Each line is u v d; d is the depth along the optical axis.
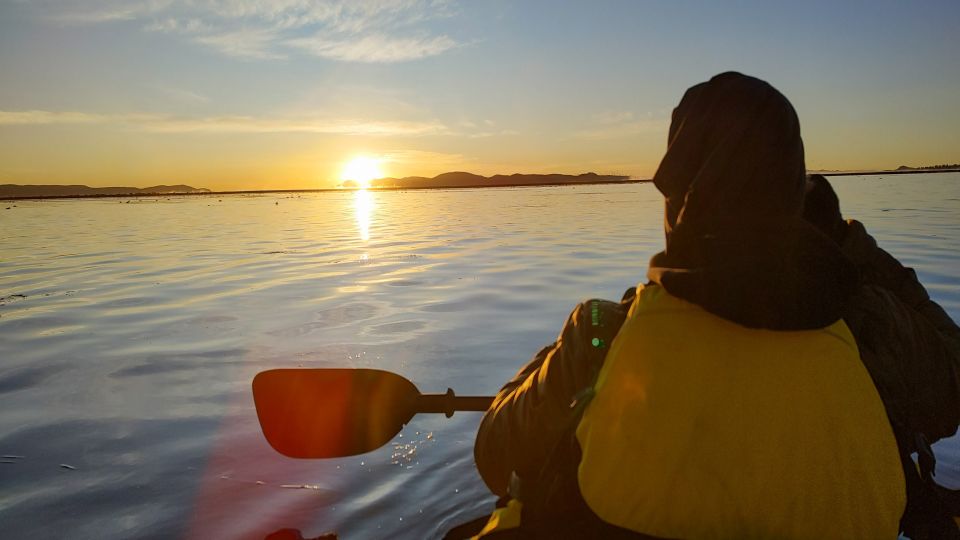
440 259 10.30
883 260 1.38
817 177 1.38
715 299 1.03
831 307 1.06
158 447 3.34
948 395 1.29
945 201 21.36
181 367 4.70
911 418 1.28
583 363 1.18
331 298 7.17
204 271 9.73
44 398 4.12
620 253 10.32
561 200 37.53
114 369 4.71
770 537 1.07
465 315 6.16
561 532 1.16
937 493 1.31
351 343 5.21
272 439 1.80
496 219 20.55
